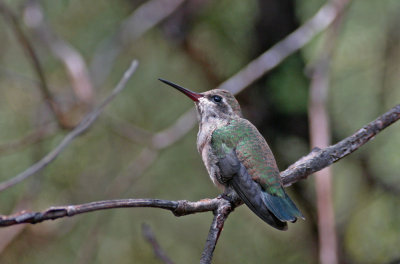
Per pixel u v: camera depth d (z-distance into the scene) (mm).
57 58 11328
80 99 10023
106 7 11500
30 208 9852
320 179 6918
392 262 8070
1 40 10992
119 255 10438
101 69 10312
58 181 10672
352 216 10562
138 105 11227
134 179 10258
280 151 11562
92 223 10672
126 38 10391
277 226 6480
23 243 10367
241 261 10508
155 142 10094
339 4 8641
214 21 11188
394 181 10562
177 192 11000
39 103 10633
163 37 11188
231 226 10727
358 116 10852
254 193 6738
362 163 10742
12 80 10711
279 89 10797
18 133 10617
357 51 10555
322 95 7879
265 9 11125
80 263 9758
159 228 10695
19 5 10422
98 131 10992
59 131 10086
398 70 10570
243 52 11438
